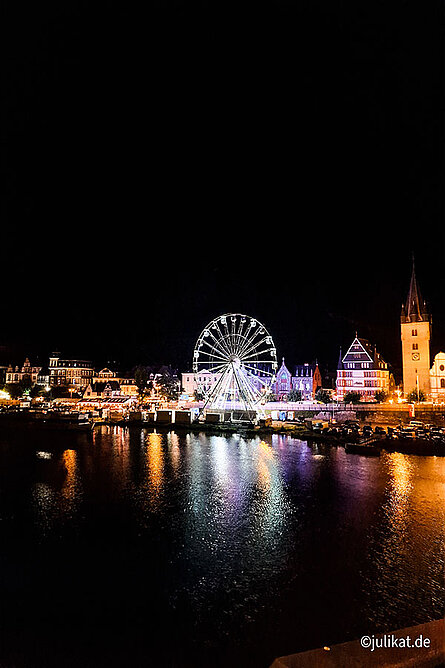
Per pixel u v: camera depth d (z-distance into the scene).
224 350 114.56
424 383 140.50
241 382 112.94
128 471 61.75
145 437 97.00
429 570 30.53
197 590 28.41
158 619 25.30
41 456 74.00
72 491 51.12
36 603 27.12
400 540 35.69
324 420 114.81
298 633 23.78
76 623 25.02
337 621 24.75
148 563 32.19
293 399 155.00
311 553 33.53
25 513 43.19
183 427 108.31
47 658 22.09
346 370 151.12
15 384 184.62
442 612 25.48
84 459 71.19
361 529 38.22
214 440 92.00
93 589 28.66
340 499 47.03
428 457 71.00
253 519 41.12
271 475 58.56
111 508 44.62
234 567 31.47
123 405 159.12
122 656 22.25
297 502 46.19
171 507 44.94
